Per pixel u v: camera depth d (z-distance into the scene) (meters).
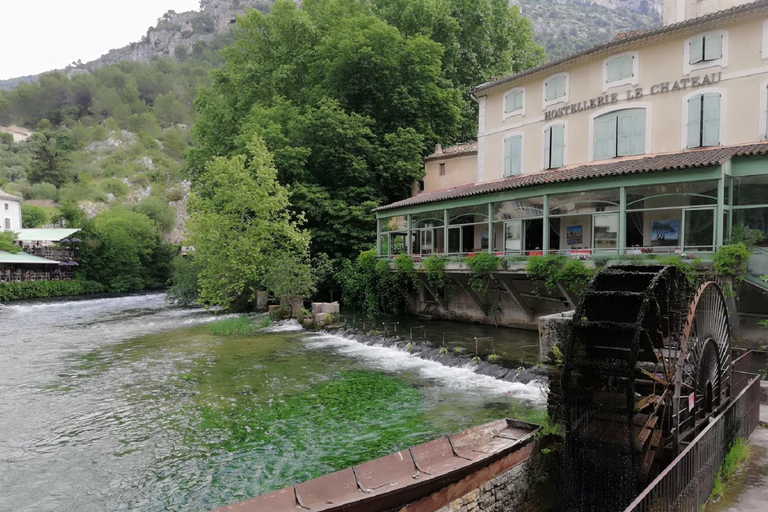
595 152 23.02
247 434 11.48
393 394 14.26
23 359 20.23
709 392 9.04
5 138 127.31
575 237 23.20
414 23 40.12
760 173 16.56
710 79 19.59
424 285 27.41
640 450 7.77
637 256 17.06
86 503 8.51
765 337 16.11
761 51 18.45
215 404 13.70
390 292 30.53
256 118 36.59
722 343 9.58
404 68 37.56
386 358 19.20
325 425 11.93
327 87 38.09
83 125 151.25
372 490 7.21
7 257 51.97
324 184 37.03
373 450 10.41
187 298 43.47
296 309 30.19
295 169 34.91
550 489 8.37
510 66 46.03
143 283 65.81
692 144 20.02
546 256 19.30
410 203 27.08
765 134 18.36
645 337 8.41
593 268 17.78
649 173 17.30
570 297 19.23
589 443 8.21
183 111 179.38
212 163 33.19
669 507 5.26
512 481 7.76
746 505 6.36
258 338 24.28
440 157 34.72
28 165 109.75
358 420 12.20
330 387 15.14
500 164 27.75
